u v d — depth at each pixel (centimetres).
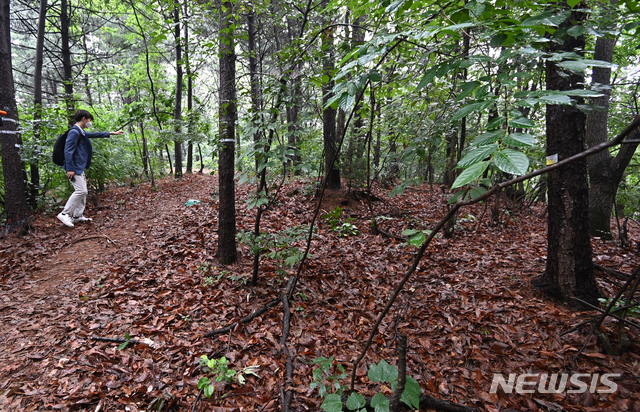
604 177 546
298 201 745
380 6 163
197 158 1898
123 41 1482
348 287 383
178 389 224
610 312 250
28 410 200
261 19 360
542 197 924
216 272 390
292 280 373
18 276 366
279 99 296
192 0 315
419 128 376
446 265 436
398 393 134
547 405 211
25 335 269
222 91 366
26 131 561
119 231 530
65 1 775
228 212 405
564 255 311
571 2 116
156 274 384
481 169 72
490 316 305
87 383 223
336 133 802
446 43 145
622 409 203
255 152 298
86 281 363
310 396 224
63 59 791
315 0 365
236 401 218
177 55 1027
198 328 291
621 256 452
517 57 189
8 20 516
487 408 213
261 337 285
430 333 293
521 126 79
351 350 275
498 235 573
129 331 280
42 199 607
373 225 547
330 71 250
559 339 265
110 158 742
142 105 838
